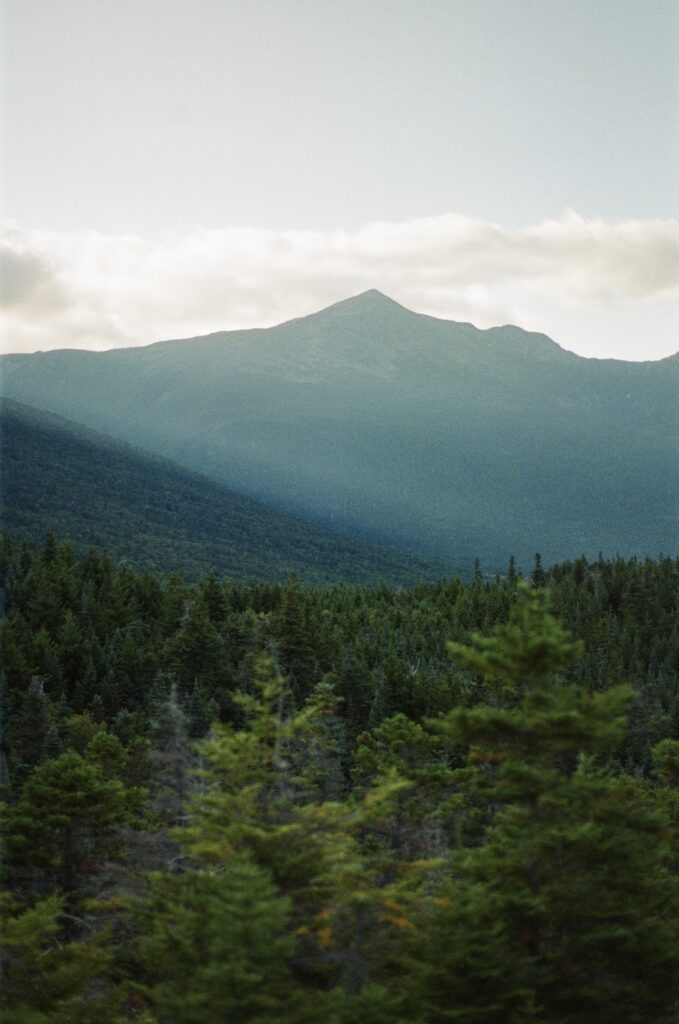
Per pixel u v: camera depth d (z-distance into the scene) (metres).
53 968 25.33
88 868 34.88
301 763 41.38
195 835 24.67
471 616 153.12
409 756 51.78
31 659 95.62
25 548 150.38
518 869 22.67
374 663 107.19
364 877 22.88
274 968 18.75
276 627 92.00
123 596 127.50
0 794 48.47
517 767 22.36
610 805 23.23
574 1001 22.08
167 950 22.61
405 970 23.05
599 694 23.45
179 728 38.38
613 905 22.56
